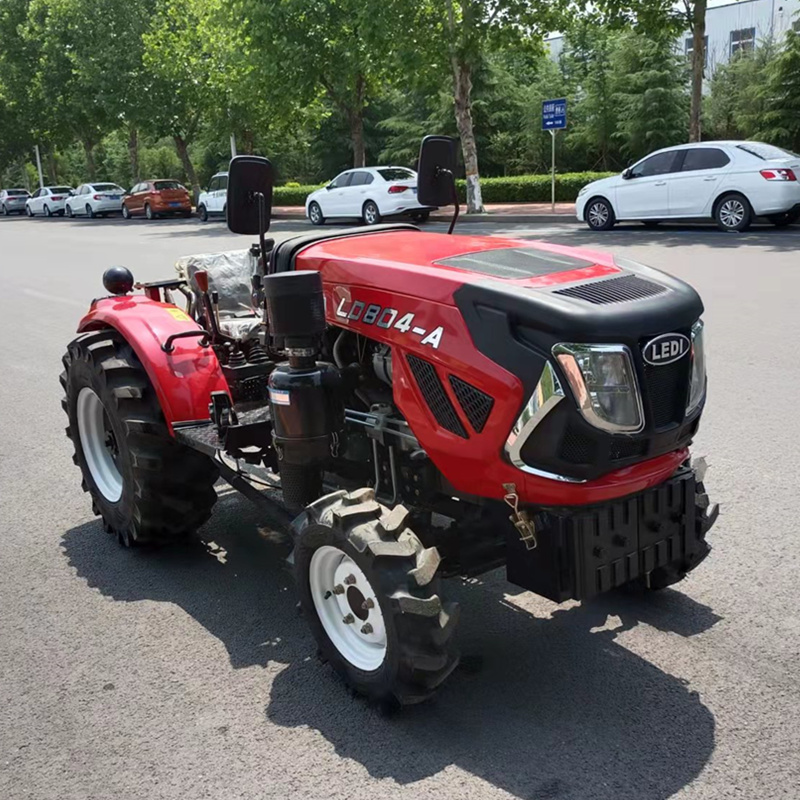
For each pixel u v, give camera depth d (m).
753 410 6.48
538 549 3.22
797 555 4.39
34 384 8.72
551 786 2.88
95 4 35.84
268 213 4.05
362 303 3.61
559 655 3.66
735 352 7.98
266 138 37.03
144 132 39.00
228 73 29.23
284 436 3.59
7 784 3.01
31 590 4.45
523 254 3.72
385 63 24.61
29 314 12.52
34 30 43.56
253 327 4.92
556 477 3.12
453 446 3.30
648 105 34.06
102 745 3.20
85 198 38.25
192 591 4.38
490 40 23.11
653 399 3.20
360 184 23.88
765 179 15.78
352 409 3.85
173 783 2.98
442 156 4.45
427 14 22.91
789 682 3.40
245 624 4.03
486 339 3.16
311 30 25.80
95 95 38.50
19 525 5.29
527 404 3.06
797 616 3.87
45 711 3.42
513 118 40.28
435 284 3.35
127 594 4.37
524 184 30.05
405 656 3.04
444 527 3.59
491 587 4.27
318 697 3.44
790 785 2.84
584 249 3.92
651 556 3.38
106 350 4.76
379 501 3.73
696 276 11.62
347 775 2.98
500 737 3.14
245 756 3.10
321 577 3.46
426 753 3.07
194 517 4.69
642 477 3.25
